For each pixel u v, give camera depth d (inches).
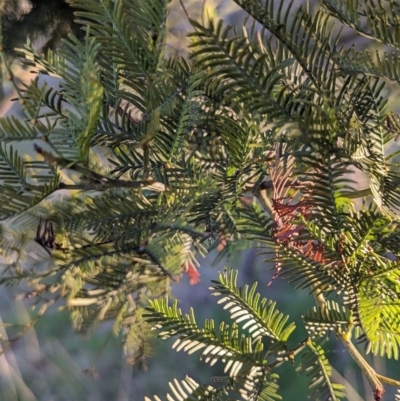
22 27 18.2
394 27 13.0
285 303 67.8
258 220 13.6
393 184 13.0
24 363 77.3
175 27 21.6
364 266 13.0
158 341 21.4
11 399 71.1
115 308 20.3
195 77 11.7
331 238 12.7
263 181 16.2
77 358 78.9
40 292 15.2
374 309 12.8
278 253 13.3
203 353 14.4
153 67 11.5
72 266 14.4
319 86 11.6
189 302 73.2
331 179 11.4
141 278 15.0
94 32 11.7
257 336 14.9
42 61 13.6
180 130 12.8
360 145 12.4
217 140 15.2
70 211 16.0
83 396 74.4
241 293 15.0
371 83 14.6
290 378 60.9
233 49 9.9
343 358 61.6
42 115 13.3
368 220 12.4
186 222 13.5
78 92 10.3
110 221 14.4
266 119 10.6
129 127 13.5
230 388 14.3
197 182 13.6
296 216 13.0
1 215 11.8
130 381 74.8
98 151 18.4
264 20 10.5
